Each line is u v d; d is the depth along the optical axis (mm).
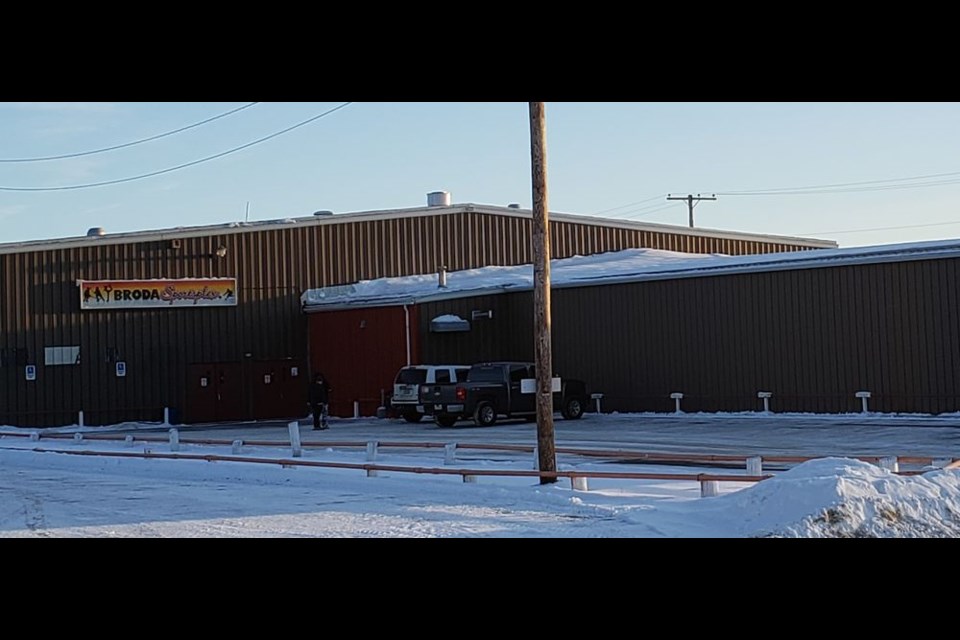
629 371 38312
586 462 22156
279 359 45156
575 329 40031
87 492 20000
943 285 31031
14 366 40750
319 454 25266
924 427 28562
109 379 42219
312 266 46250
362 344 42906
